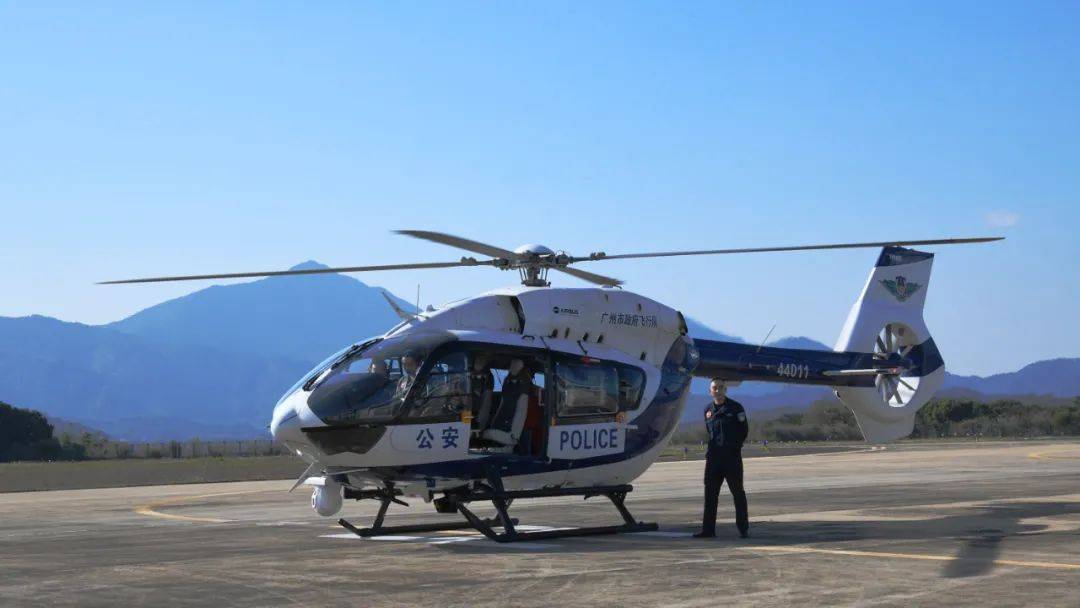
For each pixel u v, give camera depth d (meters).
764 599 9.02
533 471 14.77
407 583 10.19
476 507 20.69
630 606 8.80
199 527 17.00
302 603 9.19
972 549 12.28
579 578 10.29
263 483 32.38
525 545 13.57
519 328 15.10
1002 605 8.61
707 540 13.82
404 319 14.74
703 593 9.34
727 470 14.04
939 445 62.94
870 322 23.12
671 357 16.55
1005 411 96.19
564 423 14.96
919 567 10.78
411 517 18.67
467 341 14.41
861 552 12.05
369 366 14.12
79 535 15.86
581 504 21.33
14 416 81.88
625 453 15.58
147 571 11.31
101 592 9.91
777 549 12.47
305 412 13.88
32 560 12.48
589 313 15.62
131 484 33.19
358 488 15.01
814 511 18.62
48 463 59.44
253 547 13.63
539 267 16.45
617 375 15.55
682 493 24.45
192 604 9.22
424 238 15.35
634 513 18.92
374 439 13.76
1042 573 10.28
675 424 16.48
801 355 21.38
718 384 14.12
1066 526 15.16
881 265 23.66
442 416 14.10
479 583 10.12
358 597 9.45
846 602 8.83
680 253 16.91
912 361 23.84
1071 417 88.94
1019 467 34.41
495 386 14.91
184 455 74.69
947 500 20.86
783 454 49.97
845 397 22.80
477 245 15.78
